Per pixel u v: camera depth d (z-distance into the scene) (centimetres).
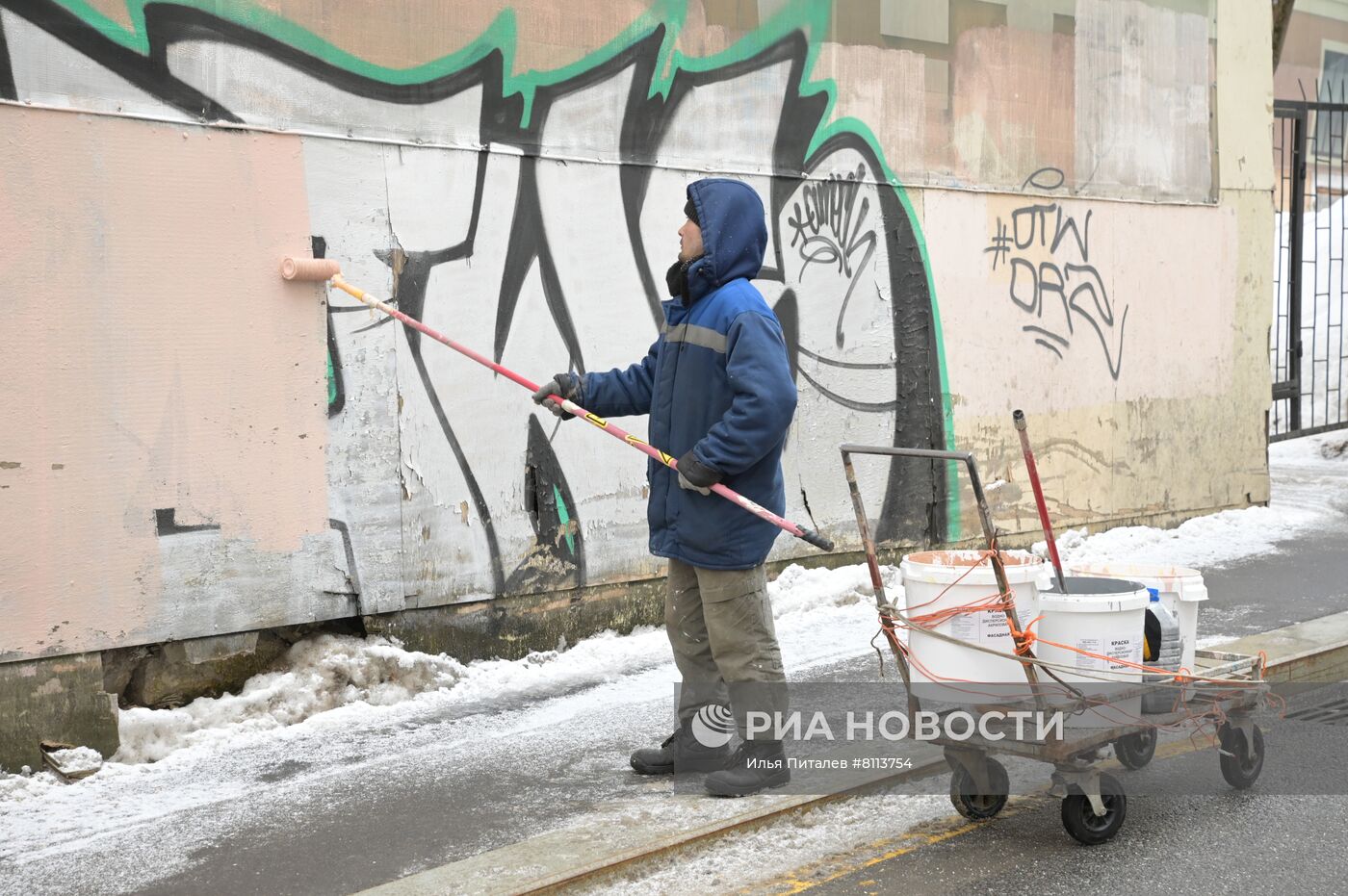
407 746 485
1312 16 1895
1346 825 407
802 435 717
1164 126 916
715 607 423
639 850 370
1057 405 855
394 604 559
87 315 469
